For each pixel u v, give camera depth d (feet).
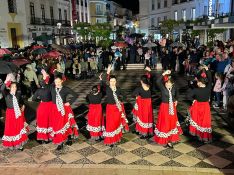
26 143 23.94
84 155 21.63
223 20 37.52
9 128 22.18
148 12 166.91
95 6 185.88
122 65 68.59
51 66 38.60
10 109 22.12
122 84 49.32
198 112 23.04
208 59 39.19
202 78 22.67
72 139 24.56
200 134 23.09
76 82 52.47
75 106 35.19
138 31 179.52
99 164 20.10
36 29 99.96
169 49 66.18
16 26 89.97
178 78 52.80
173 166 19.56
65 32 125.49
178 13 128.77
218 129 26.30
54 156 21.56
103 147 23.00
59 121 22.16
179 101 36.17
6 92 22.95
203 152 21.67
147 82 23.77
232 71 31.32
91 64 59.00
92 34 101.65
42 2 105.70
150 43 69.41
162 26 101.96
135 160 20.62
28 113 32.55
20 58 39.68
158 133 22.15
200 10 107.96
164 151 21.99
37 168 19.71
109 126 22.49
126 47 73.41
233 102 27.73
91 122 23.84
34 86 40.45
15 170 19.49
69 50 61.67
